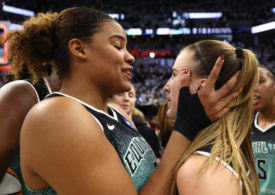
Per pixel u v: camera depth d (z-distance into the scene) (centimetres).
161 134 205
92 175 63
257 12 1497
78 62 79
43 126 65
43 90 94
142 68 1593
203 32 1516
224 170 67
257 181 83
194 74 82
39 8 1385
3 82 112
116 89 82
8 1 1224
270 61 1395
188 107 76
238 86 77
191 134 76
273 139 170
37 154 65
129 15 1562
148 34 1548
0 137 83
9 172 87
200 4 1562
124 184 66
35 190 73
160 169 75
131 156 80
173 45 1606
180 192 68
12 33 87
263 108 174
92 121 70
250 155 83
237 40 1502
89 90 80
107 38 78
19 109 87
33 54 86
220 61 72
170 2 1590
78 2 1454
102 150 66
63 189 64
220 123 76
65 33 80
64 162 63
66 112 66
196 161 68
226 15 1527
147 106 546
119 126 85
